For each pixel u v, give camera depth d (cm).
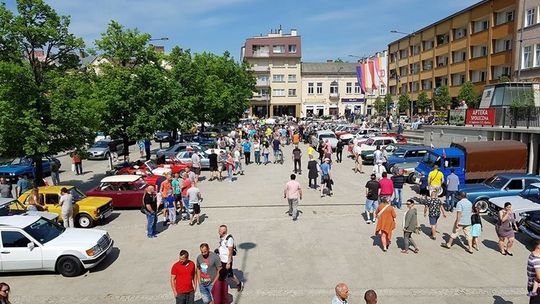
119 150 3578
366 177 2439
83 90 1959
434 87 5888
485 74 4725
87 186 2341
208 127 5672
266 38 8575
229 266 908
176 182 1620
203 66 4844
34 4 1848
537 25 3703
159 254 1253
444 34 5638
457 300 934
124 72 2666
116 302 955
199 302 950
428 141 3169
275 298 953
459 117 2805
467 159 1953
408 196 1950
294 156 2623
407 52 6812
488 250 1242
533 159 2164
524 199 1459
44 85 1855
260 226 1504
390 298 946
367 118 6600
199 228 1498
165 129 2892
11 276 1117
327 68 8781
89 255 1101
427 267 1120
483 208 1617
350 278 1057
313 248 1272
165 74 3266
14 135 1731
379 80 5728
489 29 4472
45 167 2503
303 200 1878
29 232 1121
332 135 3716
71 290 1023
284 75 8581
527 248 1261
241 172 2641
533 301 792
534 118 2227
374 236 1378
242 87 5703
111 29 2847
